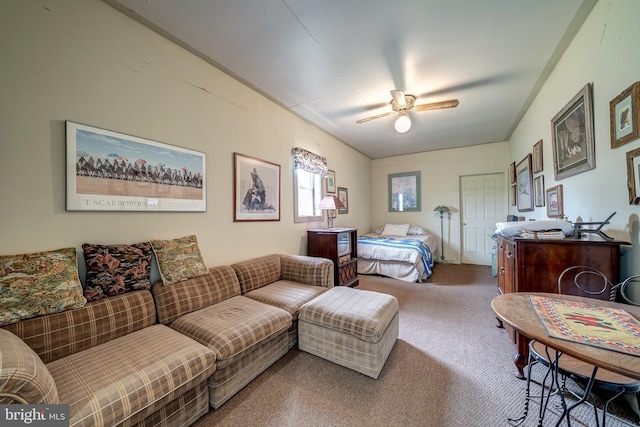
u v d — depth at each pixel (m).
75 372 1.13
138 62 1.80
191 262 1.96
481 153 5.10
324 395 1.52
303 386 1.61
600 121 1.69
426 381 1.63
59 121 1.45
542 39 1.98
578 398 1.34
